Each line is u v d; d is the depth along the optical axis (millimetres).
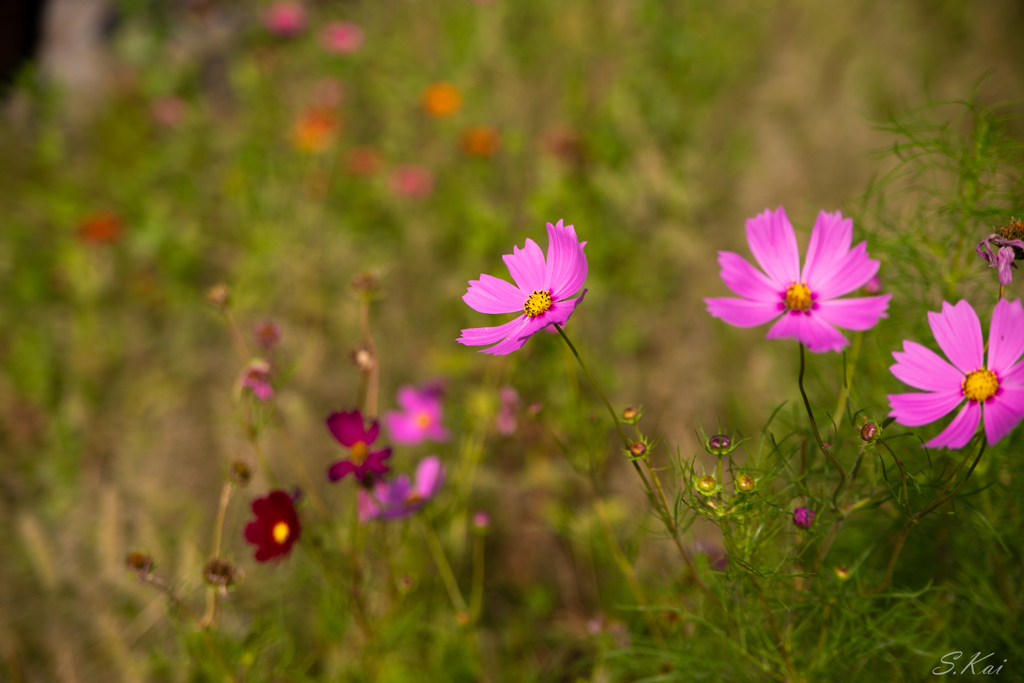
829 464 978
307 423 1453
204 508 1335
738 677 1012
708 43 2096
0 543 1296
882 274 1034
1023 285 1007
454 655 1134
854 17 1894
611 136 1915
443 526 1187
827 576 969
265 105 2400
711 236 1644
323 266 1779
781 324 897
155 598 1174
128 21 2709
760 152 1762
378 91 2371
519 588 1203
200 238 1904
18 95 2549
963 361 874
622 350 1479
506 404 1125
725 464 1222
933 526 1010
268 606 1171
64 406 1552
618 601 1164
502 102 2170
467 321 1611
